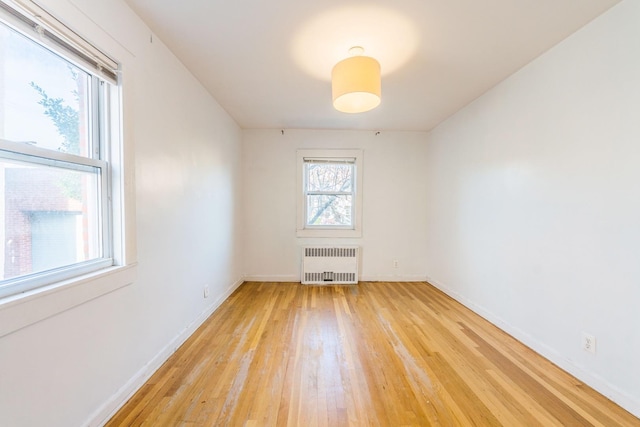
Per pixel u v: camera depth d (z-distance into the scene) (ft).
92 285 4.32
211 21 5.72
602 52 5.49
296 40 6.39
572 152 6.13
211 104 9.48
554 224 6.57
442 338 7.78
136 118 5.46
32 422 3.46
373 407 5.04
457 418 4.79
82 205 4.55
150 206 5.94
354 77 6.36
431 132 13.56
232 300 10.94
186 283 7.65
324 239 13.91
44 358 3.61
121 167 5.01
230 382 5.72
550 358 6.62
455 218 11.27
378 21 5.72
